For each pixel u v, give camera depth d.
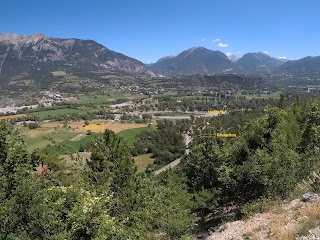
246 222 13.88
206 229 18.98
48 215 8.62
